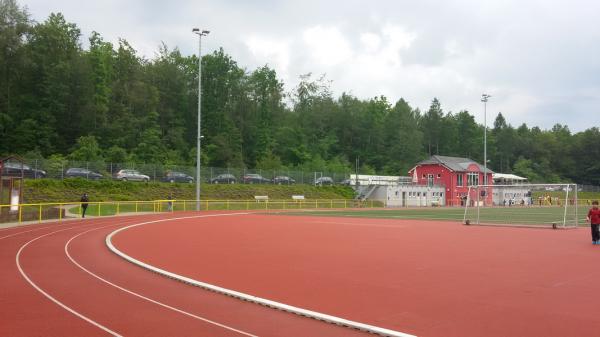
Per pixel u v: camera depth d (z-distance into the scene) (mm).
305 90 122500
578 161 146750
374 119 123812
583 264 15430
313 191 73312
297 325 8703
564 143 152875
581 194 108562
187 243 21297
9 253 18016
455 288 11750
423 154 128125
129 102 87625
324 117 117812
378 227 30938
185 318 9125
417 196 79562
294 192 70562
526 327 8453
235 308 9898
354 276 13367
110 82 89875
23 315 9312
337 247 19984
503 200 89688
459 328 8422
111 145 78875
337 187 77500
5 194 33344
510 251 18781
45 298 10727
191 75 100812
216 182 65500
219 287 11766
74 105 77500
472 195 87000
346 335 8117
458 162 88812
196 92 98625
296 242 21828
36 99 75125
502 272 13961
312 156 106438
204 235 24984
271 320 9016
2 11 75875
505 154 151000
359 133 121125
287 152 105312
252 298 10477
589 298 10625
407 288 11766
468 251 18766
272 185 69812
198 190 50562
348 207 67938
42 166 50125
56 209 36000
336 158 108750
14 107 73250
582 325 8562
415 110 159500
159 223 33500
